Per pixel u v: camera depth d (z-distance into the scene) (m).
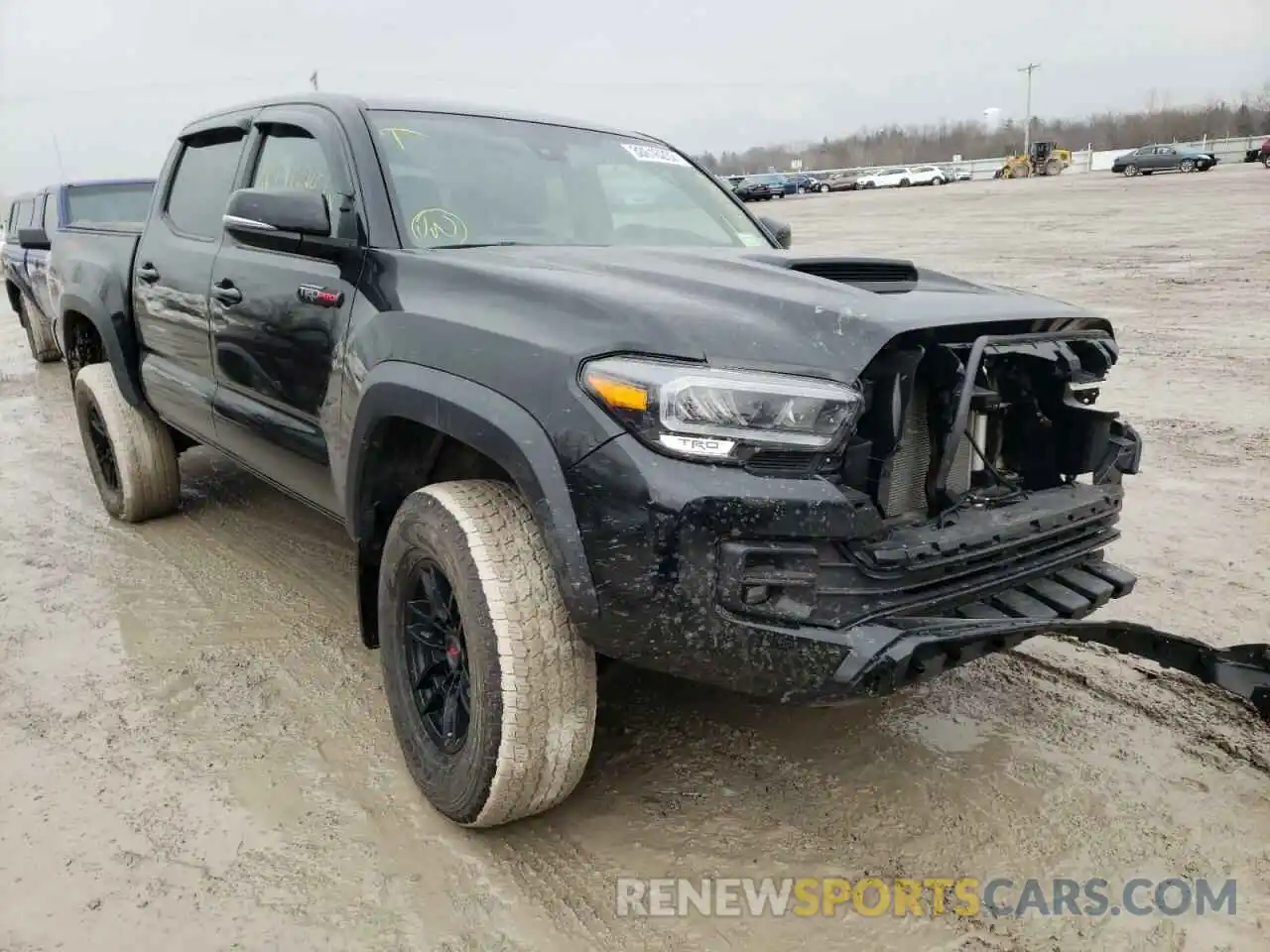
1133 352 8.55
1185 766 2.83
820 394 2.13
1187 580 4.01
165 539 4.79
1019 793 2.72
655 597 2.11
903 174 58.31
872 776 2.82
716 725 3.09
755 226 4.04
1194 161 45.12
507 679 2.32
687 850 2.54
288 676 3.44
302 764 2.92
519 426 2.25
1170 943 2.20
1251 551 4.28
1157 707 3.15
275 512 5.18
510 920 2.31
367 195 3.05
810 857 2.51
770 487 2.10
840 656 2.13
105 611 3.99
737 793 2.76
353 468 2.79
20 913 2.34
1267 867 2.42
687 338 2.16
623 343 2.17
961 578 2.37
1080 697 3.22
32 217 10.45
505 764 2.37
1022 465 2.83
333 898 2.38
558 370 2.22
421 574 2.63
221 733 3.09
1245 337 8.94
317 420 3.14
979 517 2.45
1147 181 38.75
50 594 4.17
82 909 2.35
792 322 2.25
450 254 2.86
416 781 2.70
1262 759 2.85
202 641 3.72
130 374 4.61
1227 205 23.88
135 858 2.52
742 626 2.11
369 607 3.00
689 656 2.16
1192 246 16.14
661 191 3.85
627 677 3.39
